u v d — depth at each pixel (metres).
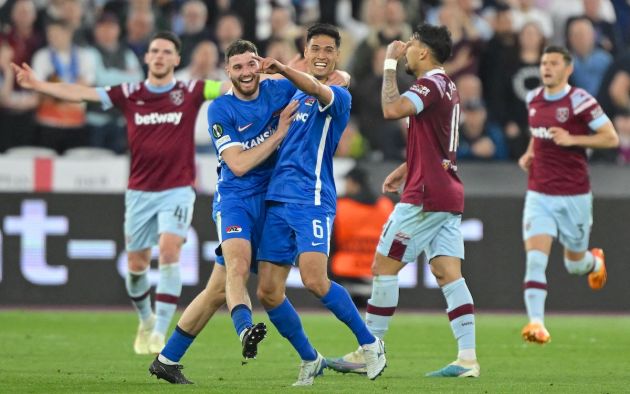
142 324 35.78
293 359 33.16
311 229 24.45
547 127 36.78
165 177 36.00
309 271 24.27
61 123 58.38
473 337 28.83
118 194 53.00
